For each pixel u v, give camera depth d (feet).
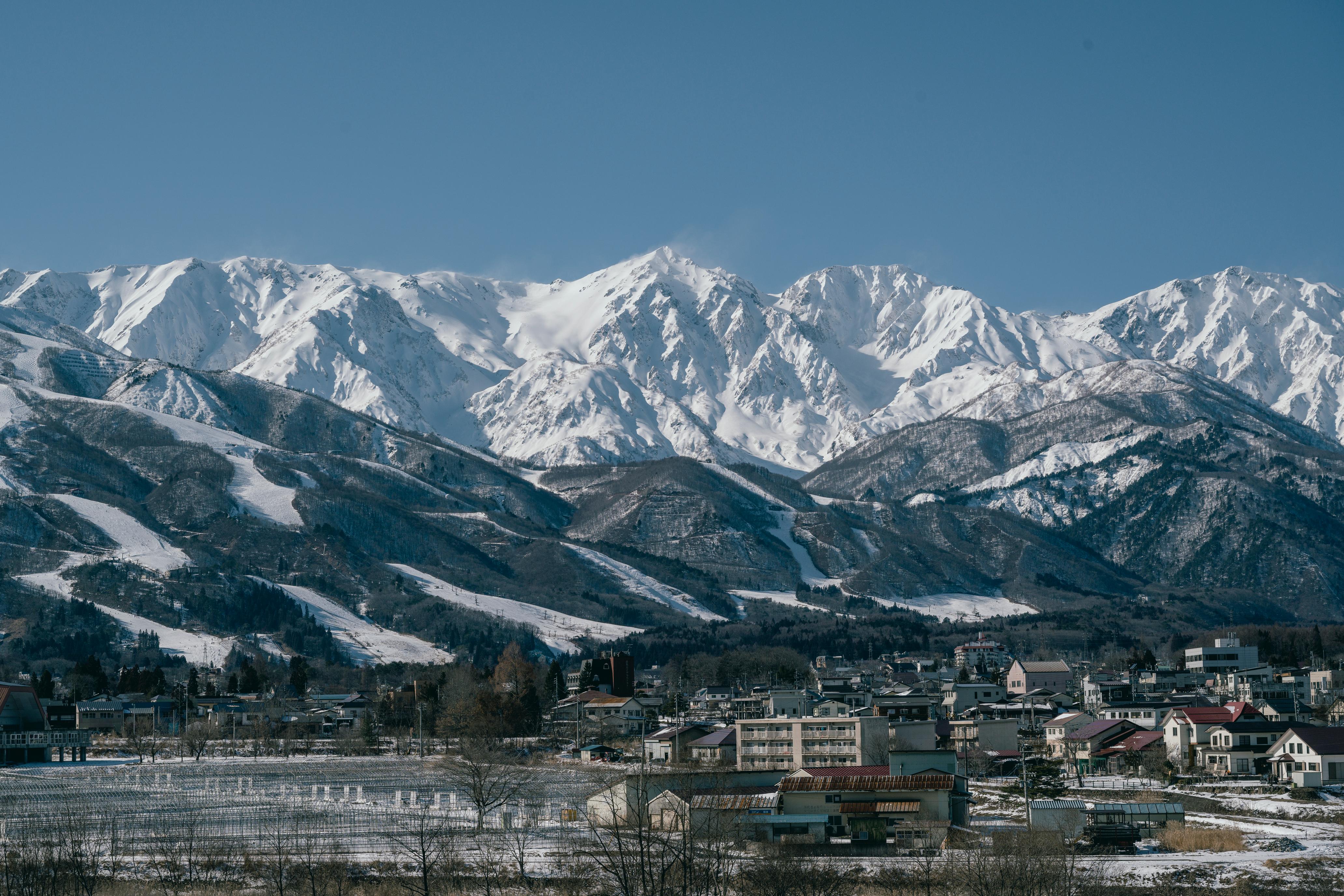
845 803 587.68
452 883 474.49
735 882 462.19
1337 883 481.87
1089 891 463.42
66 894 450.71
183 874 495.41
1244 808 652.07
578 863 498.69
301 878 480.64
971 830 583.99
